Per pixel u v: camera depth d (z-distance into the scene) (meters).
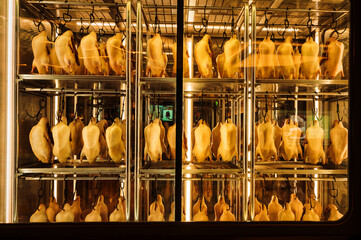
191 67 1.99
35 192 1.76
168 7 1.76
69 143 1.61
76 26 2.01
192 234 1.08
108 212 1.74
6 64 1.50
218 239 1.08
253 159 1.59
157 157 1.69
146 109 1.93
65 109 1.96
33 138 1.57
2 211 1.47
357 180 1.05
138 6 1.63
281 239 1.07
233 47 1.67
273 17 1.97
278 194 1.97
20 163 1.62
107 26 2.01
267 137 1.70
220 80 1.61
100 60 1.66
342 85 1.61
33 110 1.78
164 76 1.74
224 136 1.68
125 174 1.57
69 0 1.82
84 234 1.06
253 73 1.59
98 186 1.98
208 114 1.99
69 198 1.87
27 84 1.68
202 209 1.64
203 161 1.75
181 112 1.20
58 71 1.71
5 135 1.49
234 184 1.95
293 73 1.69
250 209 1.58
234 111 2.00
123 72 1.69
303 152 1.87
